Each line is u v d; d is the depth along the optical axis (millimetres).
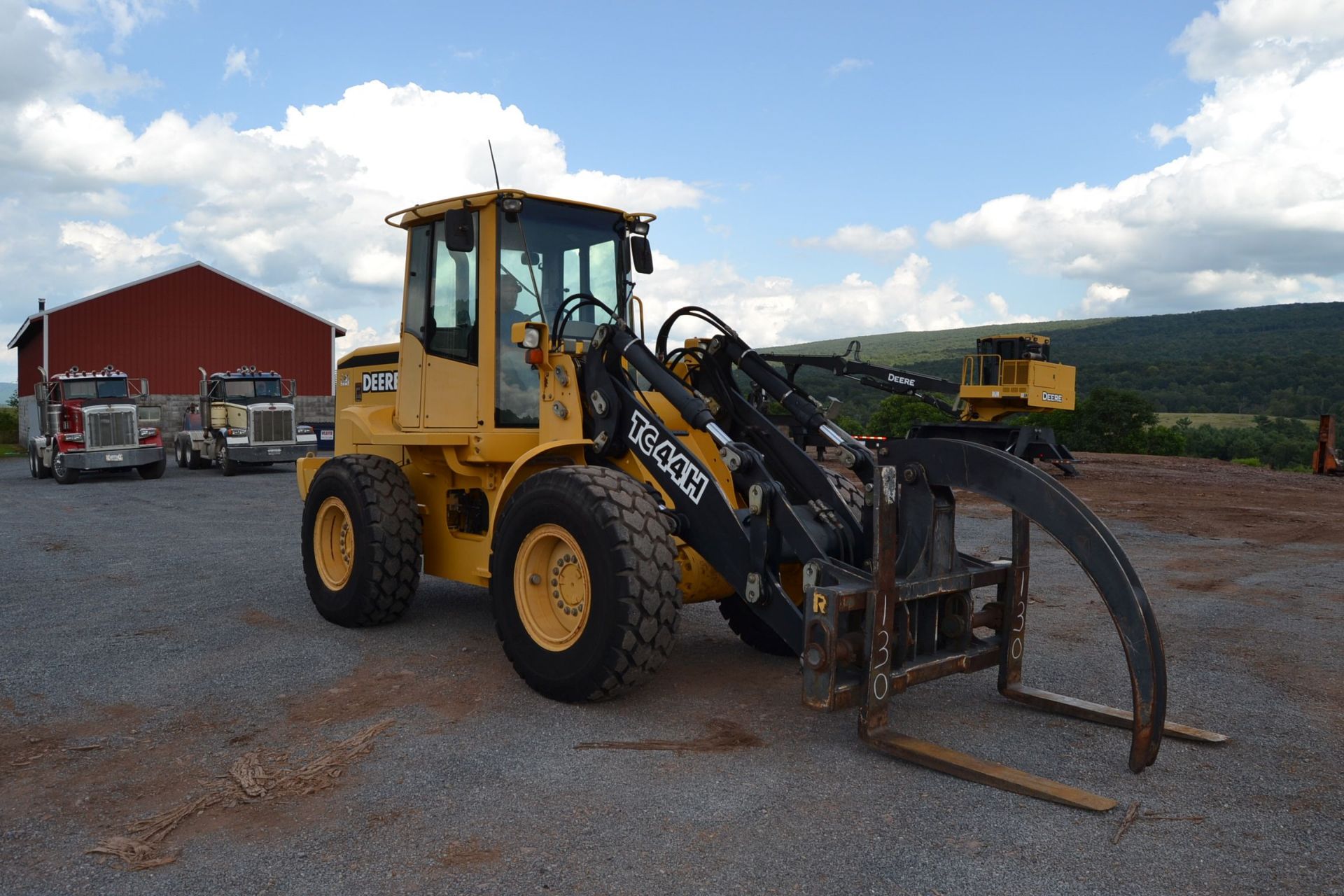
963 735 3803
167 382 29672
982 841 2854
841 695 3461
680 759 3516
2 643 5242
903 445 3799
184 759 3518
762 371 4664
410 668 4738
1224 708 4219
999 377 14922
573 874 2631
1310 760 3578
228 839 2859
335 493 5652
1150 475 16891
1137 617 3277
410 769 3410
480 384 5031
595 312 5422
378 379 6164
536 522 4258
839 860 2717
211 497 14172
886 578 3484
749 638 5082
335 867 2680
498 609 4426
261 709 4094
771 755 3559
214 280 30406
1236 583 7359
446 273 5383
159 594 6648
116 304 28875
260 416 18422
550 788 3232
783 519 3898
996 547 9203
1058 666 4887
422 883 2586
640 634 3914
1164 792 3246
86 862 2725
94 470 16953
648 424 4414
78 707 4117
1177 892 2561
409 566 5492
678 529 4246
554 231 5281
